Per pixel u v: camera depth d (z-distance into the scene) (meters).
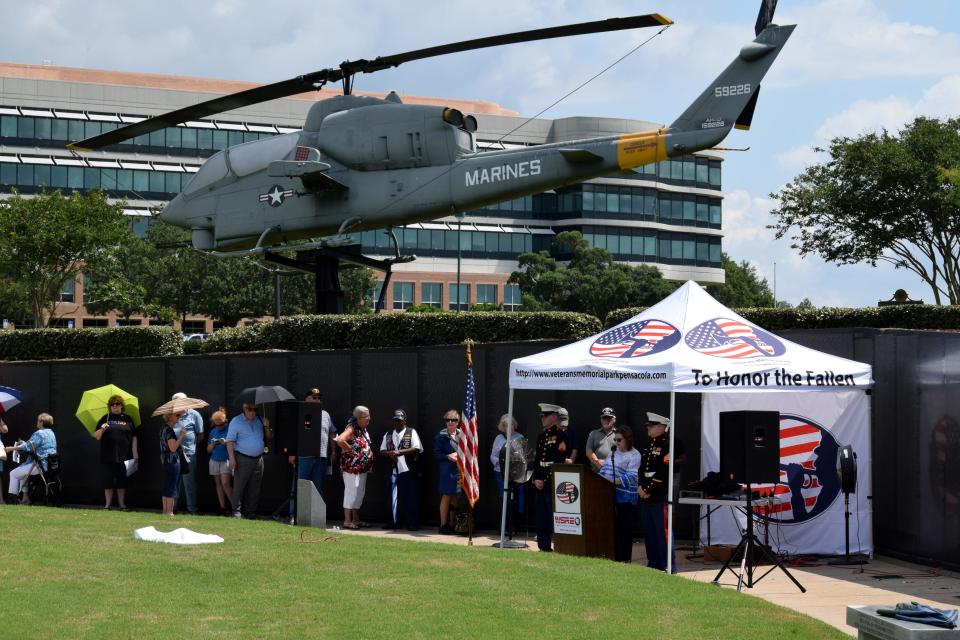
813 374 12.55
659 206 95.75
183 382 20.97
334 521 18.67
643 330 13.38
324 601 9.13
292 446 15.13
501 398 17.48
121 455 19.86
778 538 14.23
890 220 40.72
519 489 16.33
